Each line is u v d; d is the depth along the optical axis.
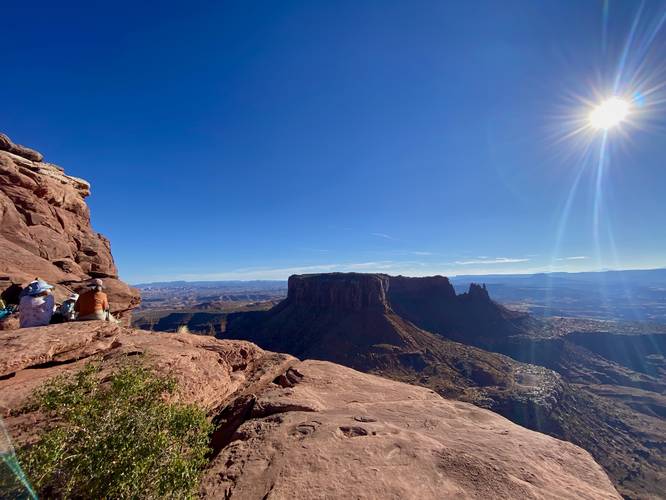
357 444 5.04
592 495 4.26
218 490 4.13
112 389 3.93
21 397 4.43
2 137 18.47
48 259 16.25
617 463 56.66
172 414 3.87
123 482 3.01
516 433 6.11
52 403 3.66
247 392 8.15
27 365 5.47
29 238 15.94
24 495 2.77
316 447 4.92
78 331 6.78
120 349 7.01
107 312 8.81
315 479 4.17
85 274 17.80
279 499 3.79
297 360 10.51
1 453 2.87
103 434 3.31
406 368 89.94
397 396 8.14
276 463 4.55
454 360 94.00
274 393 7.46
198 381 6.75
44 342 6.02
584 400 77.12
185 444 3.89
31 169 19.19
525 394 70.50
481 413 7.30
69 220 20.56
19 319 8.10
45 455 2.89
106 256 21.30
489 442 5.49
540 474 4.57
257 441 5.29
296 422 5.87
